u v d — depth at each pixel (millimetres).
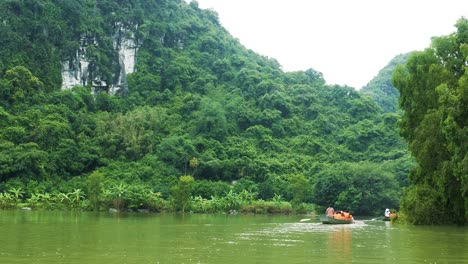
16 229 32688
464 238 27859
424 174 40656
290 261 17344
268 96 160625
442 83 37875
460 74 40875
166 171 118125
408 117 42750
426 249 21734
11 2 146500
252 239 27406
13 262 16469
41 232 30172
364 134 141125
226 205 91625
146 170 115000
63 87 149500
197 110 152125
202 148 131500
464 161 32812
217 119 141875
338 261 17422
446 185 37188
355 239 27562
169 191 102438
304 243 24828
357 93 176125
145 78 165125
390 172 102500
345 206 94438
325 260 17703
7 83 131500
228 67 182750
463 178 33406
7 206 83312
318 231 35656
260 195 110000
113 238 26562
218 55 191625
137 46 170625
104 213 73750
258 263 16703
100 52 159625
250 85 168250
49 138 118812
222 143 137000
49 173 110625
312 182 109875
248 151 130000
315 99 171375
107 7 170000
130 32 169125
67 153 116938
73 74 152375
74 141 123375
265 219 63031
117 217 58781
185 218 61094
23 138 117438
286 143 145625
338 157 134250
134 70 168750
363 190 94812
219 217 68250
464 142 33562
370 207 94312
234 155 129375
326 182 97062
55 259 17312
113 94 159750
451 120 33938
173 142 125875
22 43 144625
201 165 120812
